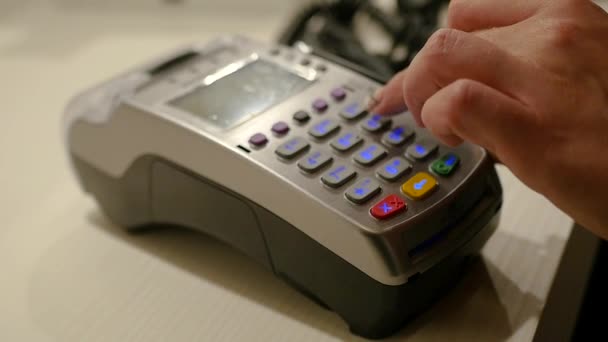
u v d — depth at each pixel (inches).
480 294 12.7
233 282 13.5
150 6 26.9
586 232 14.2
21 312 12.9
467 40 10.3
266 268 12.9
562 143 9.8
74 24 26.0
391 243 10.5
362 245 10.6
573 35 10.5
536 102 9.9
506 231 14.3
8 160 18.1
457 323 12.1
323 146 12.2
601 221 10.0
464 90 9.7
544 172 9.8
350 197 11.0
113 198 14.7
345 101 13.5
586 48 10.4
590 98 9.9
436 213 11.1
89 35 25.1
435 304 12.5
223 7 26.5
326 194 11.1
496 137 9.7
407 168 11.7
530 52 10.5
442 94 10.0
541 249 13.8
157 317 12.7
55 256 14.5
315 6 20.2
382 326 11.6
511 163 10.0
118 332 12.4
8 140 19.0
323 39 19.1
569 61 10.3
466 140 11.2
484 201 12.2
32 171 17.6
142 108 12.9
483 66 10.2
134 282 13.6
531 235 14.1
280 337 12.1
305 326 12.3
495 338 11.8
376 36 21.4
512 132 9.7
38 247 14.8
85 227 15.4
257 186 11.6
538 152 9.8
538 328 12.0
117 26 25.8
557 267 13.3
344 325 12.3
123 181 14.1
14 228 15.5
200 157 12.3
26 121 19.9
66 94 21.2
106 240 15.0
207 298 13.1
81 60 23.3
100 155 14.2
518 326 12.0
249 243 12.6
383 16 19.5
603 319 13.9
